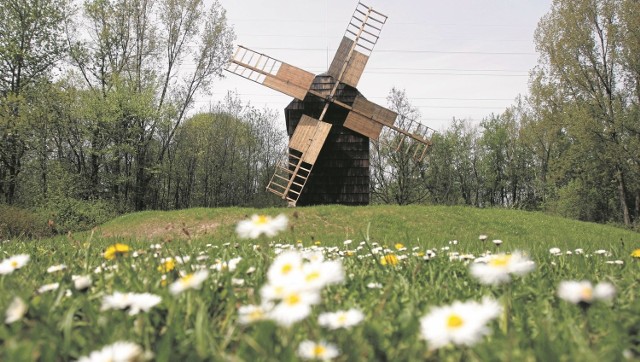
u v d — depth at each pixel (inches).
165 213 874.1
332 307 83.9
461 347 57.0
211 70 1376.7
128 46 1339.8
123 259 124.5
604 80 1305.4
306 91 962.7
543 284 102.7
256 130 2176.4
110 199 1364.4
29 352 50.2
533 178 2250.2
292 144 951.6
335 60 998.4
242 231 71.6
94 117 1222.3
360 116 983.6
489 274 66.1
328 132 951.0
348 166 988.6
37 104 1162.0
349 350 57.0
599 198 1615.4
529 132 1879.9
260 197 2201.0
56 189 1163.3
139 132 1317.7
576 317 78.2
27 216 751.7
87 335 67.4
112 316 75.0
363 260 145.8
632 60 1181.1
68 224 1013.2
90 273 118.3
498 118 2278.5
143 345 64.5
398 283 104.2
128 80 1301.7
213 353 57.9
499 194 2413.9
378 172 2007.9
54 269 108.4
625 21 1163.3
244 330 69.9
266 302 69.2
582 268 133.3
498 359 54.3
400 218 779.4
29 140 1151.6
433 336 47.5
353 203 983.6
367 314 78.5
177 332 66.7
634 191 1525.6
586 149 1326.3
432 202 2276.1
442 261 143.9
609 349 59.0
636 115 1257.4
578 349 59.9
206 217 796.0
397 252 177.6
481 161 2284.7
